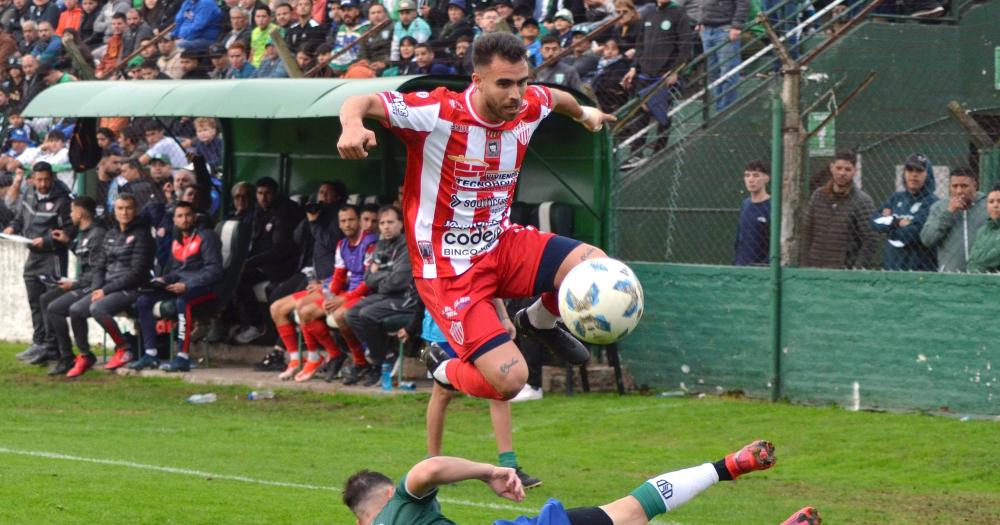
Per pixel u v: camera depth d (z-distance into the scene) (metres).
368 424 27.58
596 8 36.50
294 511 17.62
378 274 30.48
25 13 54.69
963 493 20.14
